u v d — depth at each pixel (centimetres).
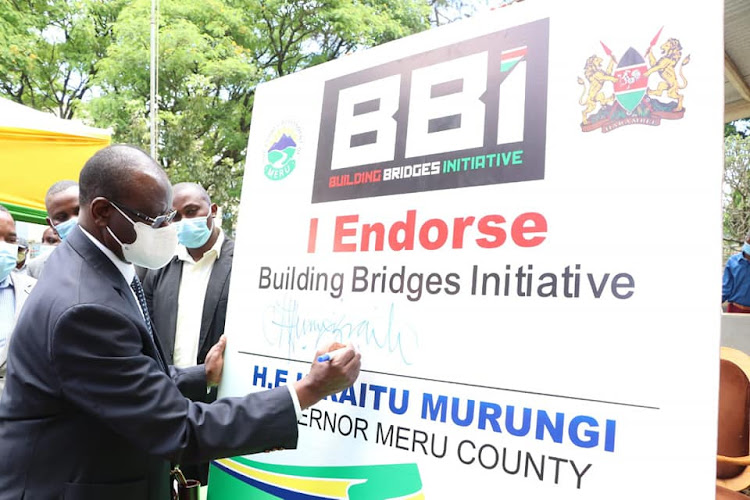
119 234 130
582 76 103
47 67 1086
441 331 116
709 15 91
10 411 123
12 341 126
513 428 103
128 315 123
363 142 138
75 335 115
